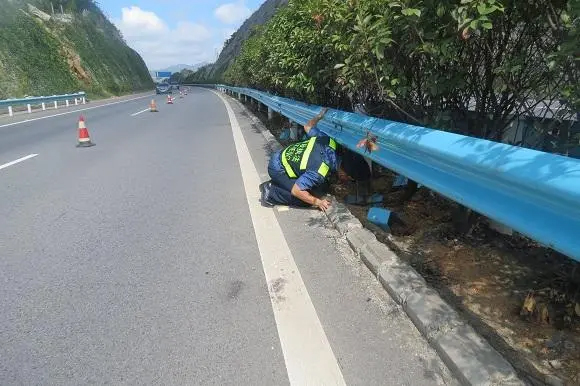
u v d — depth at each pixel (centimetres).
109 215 494
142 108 2391
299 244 393
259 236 416
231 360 241
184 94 4738
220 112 1986
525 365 225
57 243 414
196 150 916
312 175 476
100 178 679
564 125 290
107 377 231
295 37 615
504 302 282
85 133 1017
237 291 314
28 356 250
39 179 679
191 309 292
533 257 333
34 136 1223
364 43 342
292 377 226
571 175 175
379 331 259
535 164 196
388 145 373
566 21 229
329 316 278
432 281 315
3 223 475
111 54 5509
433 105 368
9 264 370
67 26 4394
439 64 317
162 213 496
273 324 272
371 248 350
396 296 288
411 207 473
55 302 307
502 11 245
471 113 359
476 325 260
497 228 373
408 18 282
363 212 472
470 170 244
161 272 348
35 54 3381
